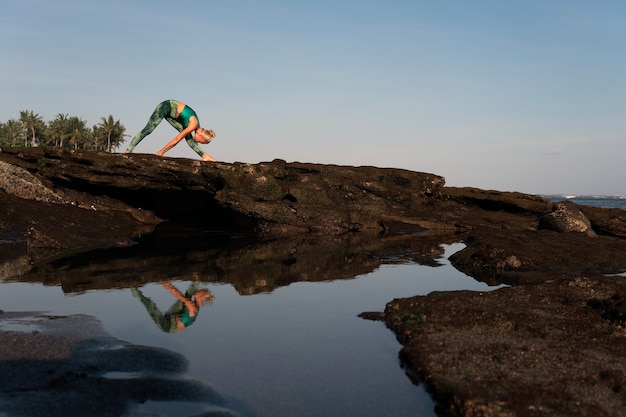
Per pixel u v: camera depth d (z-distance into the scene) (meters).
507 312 10.58
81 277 15.02
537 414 6.14
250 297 12.95
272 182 31.80
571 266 17.88
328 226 31.91
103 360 7.94
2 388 6.75
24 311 10.98
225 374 7.63
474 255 19.27
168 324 10.26
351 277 16.12
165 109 34.41
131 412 6.23
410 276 16.44
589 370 7.56
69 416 6.06
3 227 23.36
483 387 6.87
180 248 22.14
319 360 8.35
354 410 6.54
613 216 33.50
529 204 38.69
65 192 30.67
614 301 10.78
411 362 8.11
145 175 30.20
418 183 39.41
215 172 30.83
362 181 37.09
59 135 138.62
